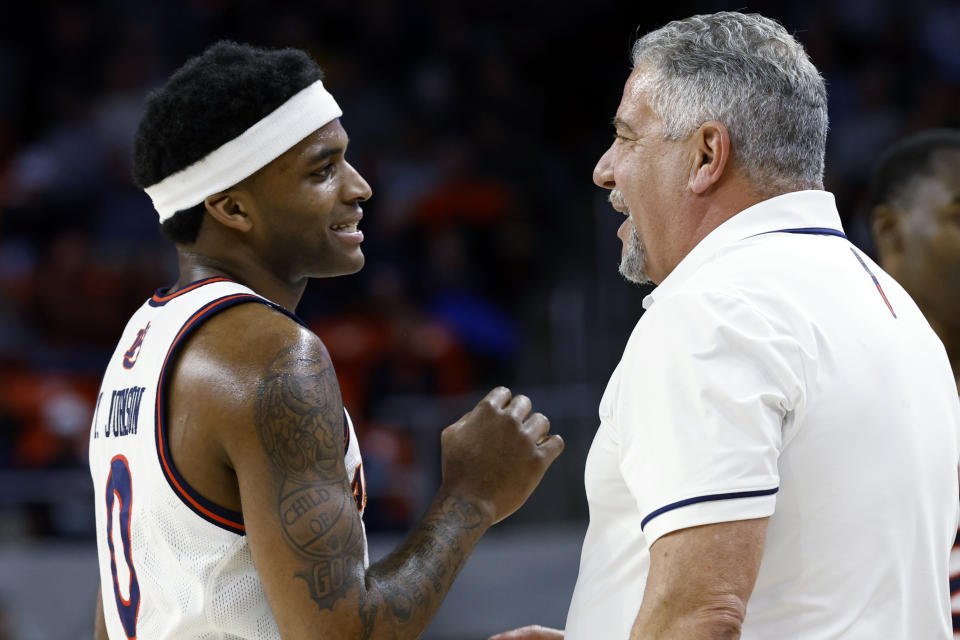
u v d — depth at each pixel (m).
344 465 3.64
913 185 5.33
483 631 10.67
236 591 3.65
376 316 14.16
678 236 3.79
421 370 13.59
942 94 17.45
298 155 3.96
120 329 14.27
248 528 3.53
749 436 3.18
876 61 18.80
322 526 3.47
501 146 17.23
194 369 3.65
